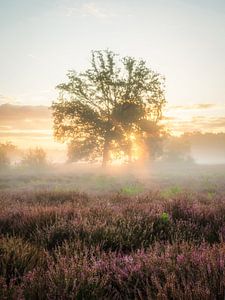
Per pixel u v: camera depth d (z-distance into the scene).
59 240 4.69
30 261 3.57
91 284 2.91
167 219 5.47
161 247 3.95
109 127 44.00
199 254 3.42
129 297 2.89
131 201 8.54
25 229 5.35
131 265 3.31
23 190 13.65
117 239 4.52
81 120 43.47
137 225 5.08
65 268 3.17
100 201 8.08
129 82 44.81
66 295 2.72
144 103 45.56
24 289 2.82
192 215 6.00
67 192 10.52
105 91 44.66
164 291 2.65
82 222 5.08
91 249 3.94
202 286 2.66
